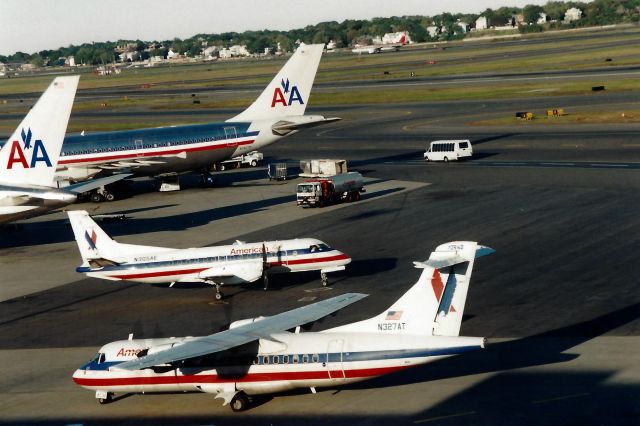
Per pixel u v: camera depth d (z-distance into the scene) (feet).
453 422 172.96
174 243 365.40
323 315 190.80
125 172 474.08
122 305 281.13
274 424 177.68
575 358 206.49
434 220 378.73
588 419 171.12
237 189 503.20
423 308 180.65
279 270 282.36
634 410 174.19
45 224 428.97
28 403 199.41
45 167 342.85
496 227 355.97
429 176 497.05
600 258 297.33
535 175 471.62
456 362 208.54
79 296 295.48
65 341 246.47
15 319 272.10
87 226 281.95
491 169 504.02
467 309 251.80
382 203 426.92
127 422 184.44
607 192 411.13
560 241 325.01
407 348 176.14
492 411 177.58
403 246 336.29
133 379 189.06
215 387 186.39
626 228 337.11
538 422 170.91
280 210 428.15
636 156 507.71
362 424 174.60
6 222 342.85
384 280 290.35
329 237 360.48
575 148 556.51
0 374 221.05
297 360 180.65
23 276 328.08
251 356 183.01
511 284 274.36
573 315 239.71
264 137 504.43
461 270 178.70
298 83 509.76
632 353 207.31
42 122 337.72
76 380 192.75
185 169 502.38
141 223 415.03
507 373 199.21
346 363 178.50
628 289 260.21
